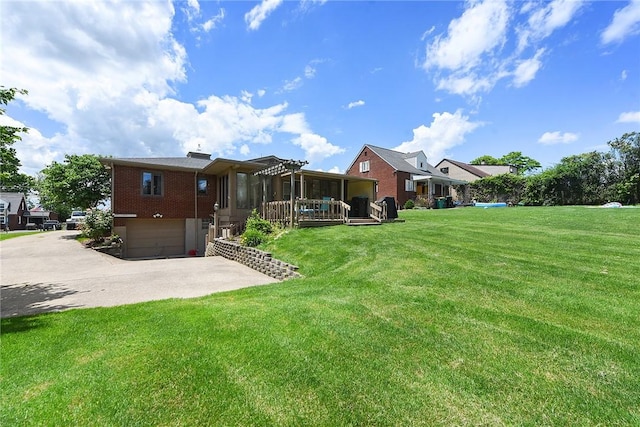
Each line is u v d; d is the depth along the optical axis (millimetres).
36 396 2377
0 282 6625
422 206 26297
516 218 13602
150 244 14891
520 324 3463
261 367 2734
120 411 2207
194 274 7707
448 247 7344
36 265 8945
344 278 5676
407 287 4832
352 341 3176
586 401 2279
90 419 2137
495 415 2170
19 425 2084
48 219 46219
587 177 21875
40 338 3398
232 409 2238
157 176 14984
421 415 2178
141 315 4078
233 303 4504
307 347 3061
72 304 4871
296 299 4559
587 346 2973
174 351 2996
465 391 2418
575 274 5031
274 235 10625
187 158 19250
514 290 4469
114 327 3672
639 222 10312
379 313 3879
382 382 2531
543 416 2152
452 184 30844
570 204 22203
